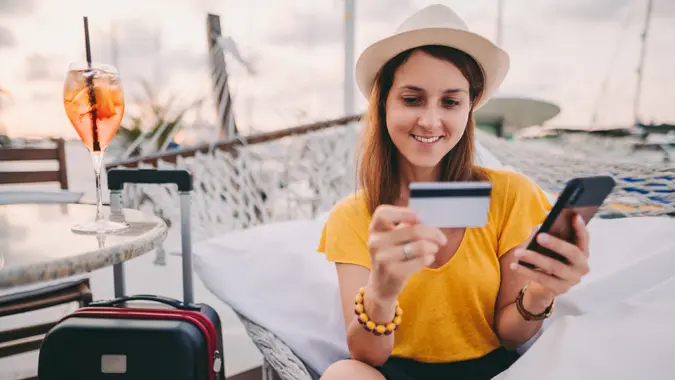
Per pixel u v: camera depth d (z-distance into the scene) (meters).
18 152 1.97
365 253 0.93
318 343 1.14
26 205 1.12
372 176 1.00
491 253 0.92
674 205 1.29
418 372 0.90
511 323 0.88
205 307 1.07
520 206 0.95
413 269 0.59
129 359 0.93
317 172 2.80
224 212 2.62
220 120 3.13
